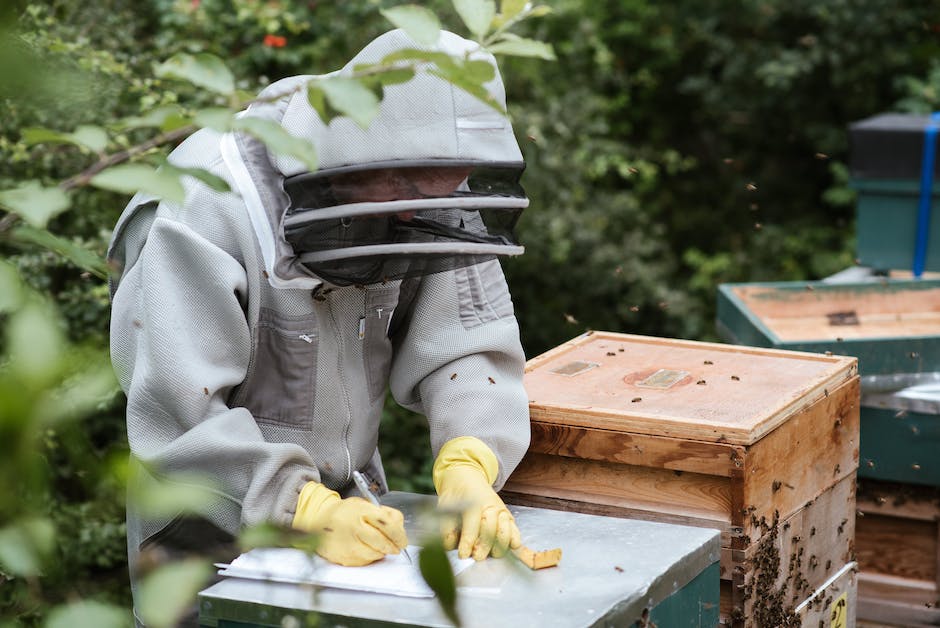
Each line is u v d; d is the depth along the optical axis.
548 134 6.20
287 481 1.70
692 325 6.74
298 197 1.64
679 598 1.71
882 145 3.89
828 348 2.78
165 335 1.74
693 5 8.48
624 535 1.81
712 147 9.09
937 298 3.56
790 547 2.15
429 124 1.60
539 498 2.16
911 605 2.76
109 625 0.65
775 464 2.04
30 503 0.72
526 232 5.99
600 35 8.34
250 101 0.89
